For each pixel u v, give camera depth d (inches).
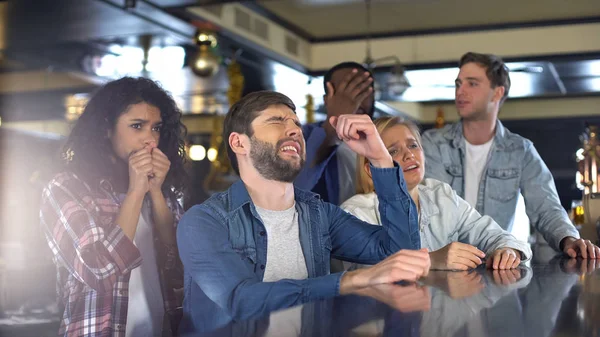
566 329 34.5
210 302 70.6
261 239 73.3
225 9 309.3
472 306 42.3
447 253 76.8
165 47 348.5
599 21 339.6
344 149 122.5
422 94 461.1
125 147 88.3
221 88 472.7
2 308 217.8
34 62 381.1
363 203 95.1
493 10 338.6
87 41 338.0
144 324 84.9
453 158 136.3
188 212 72.1
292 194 76.5
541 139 553.3
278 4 332.8
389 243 77.6
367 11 341.4
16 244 258.1
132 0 265.3
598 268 76.4
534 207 127.6
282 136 72.9
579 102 532.4
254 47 331.6
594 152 134.9
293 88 432.1
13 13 284.4
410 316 38.5
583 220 143.6
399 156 95.3
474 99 132.4
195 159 487.5
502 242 91.4
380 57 374.3
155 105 91.7
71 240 79.5
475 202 134.3
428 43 366.3
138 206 83.4
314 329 35.4
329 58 383.2
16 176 597.9
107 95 88.9
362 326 35.8
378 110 496.1
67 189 82.1
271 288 64.9
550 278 62.5
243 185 74.6
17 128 607.8
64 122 597.3
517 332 33.8
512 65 362.0
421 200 98.3
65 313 82.8
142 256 86.8
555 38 347.9
